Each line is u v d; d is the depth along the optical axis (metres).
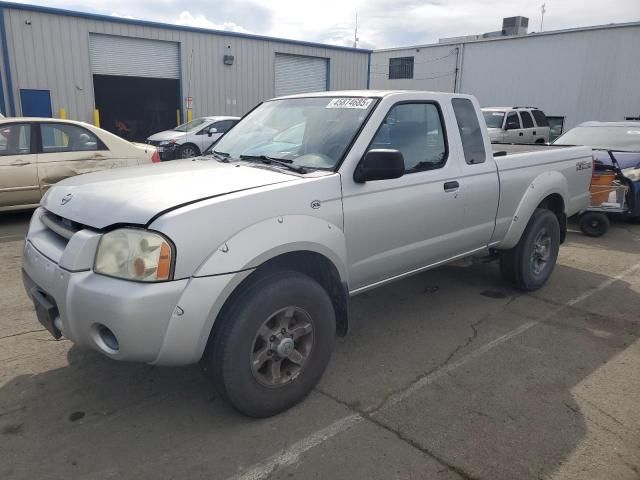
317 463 2.68
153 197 2.79
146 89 23.28
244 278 2.78
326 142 3.56
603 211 7.84
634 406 3.25
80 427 2.96
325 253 3.17
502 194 4.61
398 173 3.29
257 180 3.11
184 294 2.57
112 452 2.75
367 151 3.49
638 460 2.73
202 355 2.85
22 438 2.86
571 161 5.56
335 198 3.26
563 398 3.33
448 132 4.17
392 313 4.74
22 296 4.95
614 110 23.66
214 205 2.71
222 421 3.03
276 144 3.85
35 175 7.91
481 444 2.85
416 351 3.98
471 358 3.87
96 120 18.48
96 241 2.67
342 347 4.04
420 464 2.68
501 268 5.24
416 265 4.03
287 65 23.97
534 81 25.97
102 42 18.69
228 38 21.56
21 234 7.39
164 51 20.27
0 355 3.79
